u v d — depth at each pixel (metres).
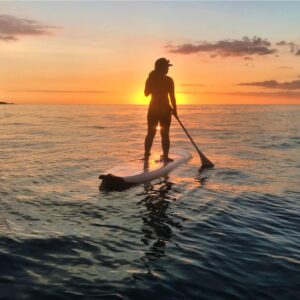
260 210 5.04
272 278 3.12
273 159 9.50
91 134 16.75
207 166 8.26
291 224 4.49
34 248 3.67
